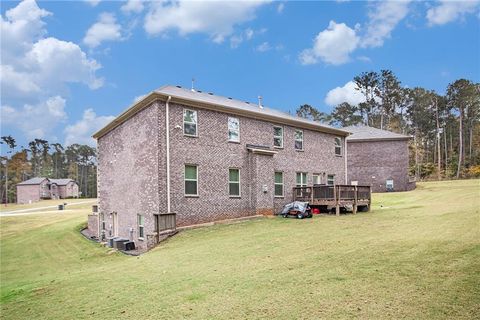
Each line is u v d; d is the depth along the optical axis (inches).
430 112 2758.4
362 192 766.5
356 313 194.5
